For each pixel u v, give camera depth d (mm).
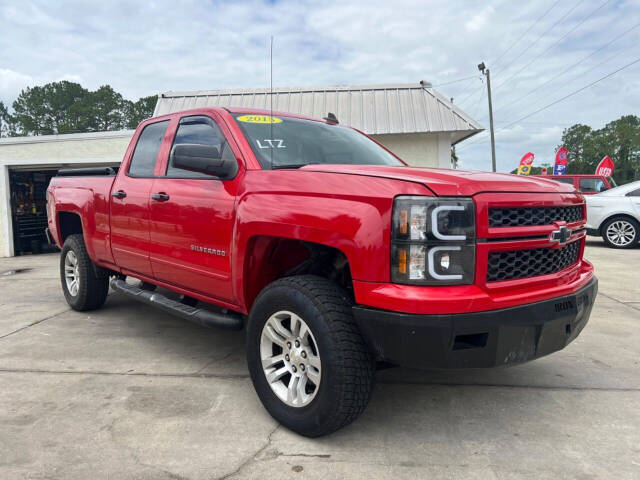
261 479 2045
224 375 3264
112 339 4090
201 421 2580
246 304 2838
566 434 2455
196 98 13578
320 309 2238
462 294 2025
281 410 2471
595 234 10836
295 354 2430
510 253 2232
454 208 2045
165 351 3783
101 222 4258
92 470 2107
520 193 2262
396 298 2016
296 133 3365
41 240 13406
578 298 2432
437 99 12375
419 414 2682
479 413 2695
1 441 2357
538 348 2256
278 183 2570
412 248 2035
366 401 2236
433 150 12297
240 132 3053
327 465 2158
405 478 2057
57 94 87562
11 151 12195
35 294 6273
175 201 3275
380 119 12141
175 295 4754
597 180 12602
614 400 2875
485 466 2154
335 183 2330
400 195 2076
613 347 3896
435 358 2025
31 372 3309
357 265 2145
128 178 3959
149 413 2672
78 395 2916
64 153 12125
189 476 2066
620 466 2156
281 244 2721
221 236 2879
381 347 2109
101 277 4789
